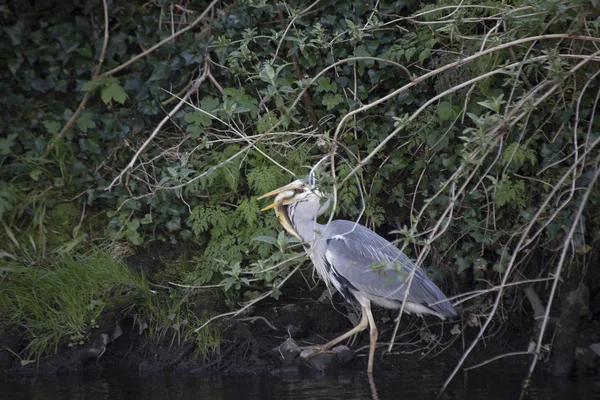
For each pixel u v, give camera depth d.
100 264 11.40
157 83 12.46
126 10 12.58
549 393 8.88
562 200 10.48
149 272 11.77
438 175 11.55
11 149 12.27
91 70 12.56
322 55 12.26
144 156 12.23
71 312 10.64
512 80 9.49
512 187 10.69
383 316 11.88
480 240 10.99
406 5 11.94
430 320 11.60
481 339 11.39
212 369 10.49
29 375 10.06
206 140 10.52
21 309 10.63
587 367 10.34
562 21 9.42
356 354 11.04
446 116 10.87
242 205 11.48
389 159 12.06
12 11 12.34
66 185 12.26
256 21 12.34
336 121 12.09
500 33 10.13
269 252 11.48
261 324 11.43
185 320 10.97
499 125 8.20
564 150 10.86
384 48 12.13
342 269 10.45
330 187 8.47
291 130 12.13
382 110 12.02
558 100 10.18
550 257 11.47
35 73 12.47
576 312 10.07
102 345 10.64
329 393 8.97
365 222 12.27
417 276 10.34
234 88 12.02
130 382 9.68
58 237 11.97
